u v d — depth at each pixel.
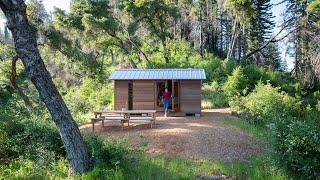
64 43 31.94
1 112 15.20
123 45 42.53
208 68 39.00
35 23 27.69
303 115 20.41
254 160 11.72
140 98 23.28
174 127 16.69
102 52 45.78
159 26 45.94
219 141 14.05
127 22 43.28
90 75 42.16
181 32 64.06
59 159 11.96
